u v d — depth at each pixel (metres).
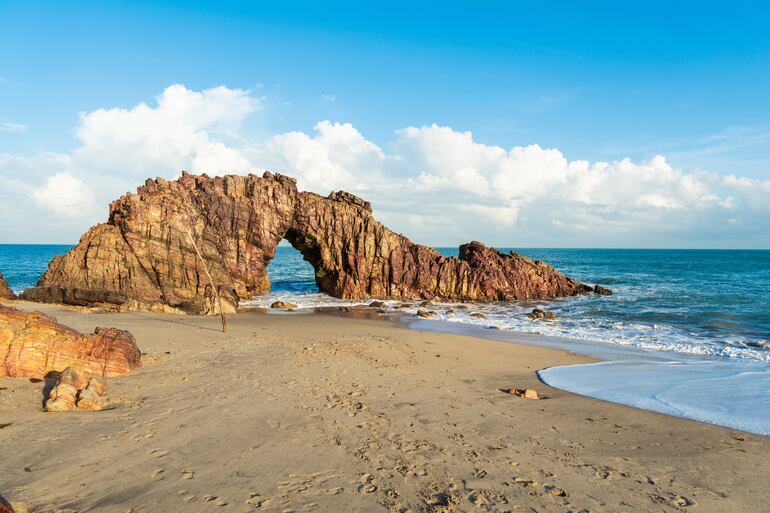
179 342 21.05
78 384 12.02
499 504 7.40
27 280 65.69
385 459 9.02
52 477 7.64
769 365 19.91
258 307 41.75
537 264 55.47
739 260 140.88
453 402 13.45
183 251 38.81
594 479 8.53
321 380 15.02
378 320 34.38
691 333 28.25
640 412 13.05
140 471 8.03
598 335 28.27
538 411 12.97
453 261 51.50
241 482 7.77
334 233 50.03
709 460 9.62
